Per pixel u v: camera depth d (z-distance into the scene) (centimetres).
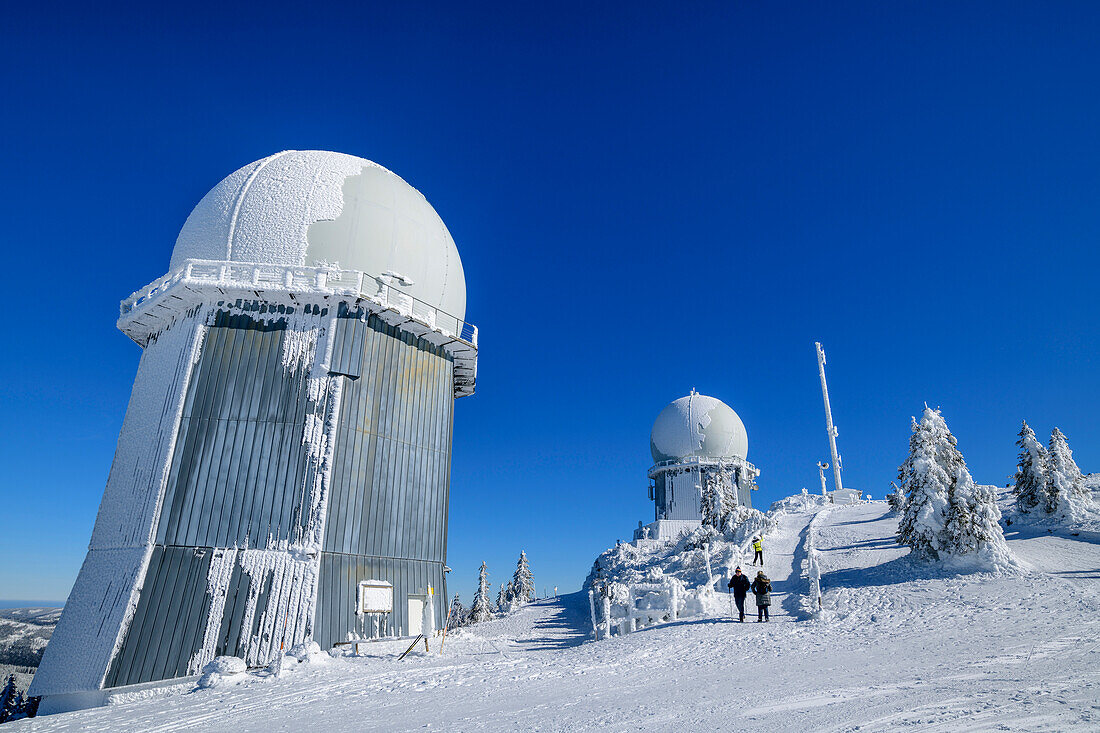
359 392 2336
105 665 1823
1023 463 3188
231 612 1952
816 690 763
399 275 2520
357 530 2208
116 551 2100
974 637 1125
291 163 2598
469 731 695
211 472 2111
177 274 2362
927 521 2147
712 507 4859
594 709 763
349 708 926
